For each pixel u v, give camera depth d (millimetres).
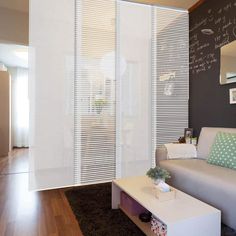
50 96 2926
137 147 3416
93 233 1763
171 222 1321
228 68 2752
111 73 3234
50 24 2910
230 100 2744
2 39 3801
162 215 1408
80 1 3051
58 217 2062
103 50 3184
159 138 3516
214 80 3027
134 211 1951
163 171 1764
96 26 3141
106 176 3252
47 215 2104
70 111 3029
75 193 2686
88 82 3107
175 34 3553
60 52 2959
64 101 2994
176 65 3562
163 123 3529
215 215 1448
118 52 3266
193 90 3488
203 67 3248
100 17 3160
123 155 3344
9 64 6379
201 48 3291
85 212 2135
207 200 1949
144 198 1691
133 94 3367
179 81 3584
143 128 3439
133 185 2008
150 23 3432
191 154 2779
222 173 1992
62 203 2400
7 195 2658
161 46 3490
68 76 3006
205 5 3201
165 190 1686
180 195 1759
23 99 6633
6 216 2088
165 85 3523
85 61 3084
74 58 3027
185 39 3592
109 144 3256
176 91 3574
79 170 3100
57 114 2967
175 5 3475
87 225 1886
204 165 2330
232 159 2158
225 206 1776
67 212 2170
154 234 1628
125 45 3307
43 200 2494
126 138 3350
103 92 3193
